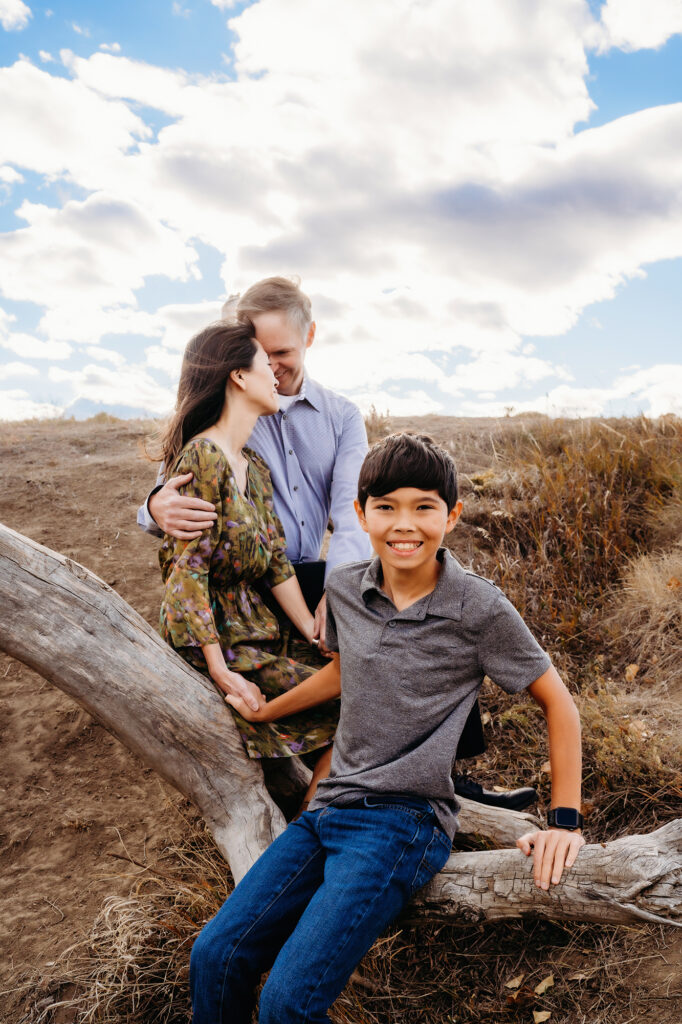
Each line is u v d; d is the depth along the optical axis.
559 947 2.05
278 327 2.61
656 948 1.93
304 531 2.86
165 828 2.70
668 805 2.39
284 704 2.19
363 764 1.85
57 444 6.66
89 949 2.21
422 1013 1.94
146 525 2.54
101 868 2.55
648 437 5.00
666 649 3.22
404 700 1.83
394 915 1.68
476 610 1.80
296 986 1.49
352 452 2.87
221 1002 1.61
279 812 2.23
